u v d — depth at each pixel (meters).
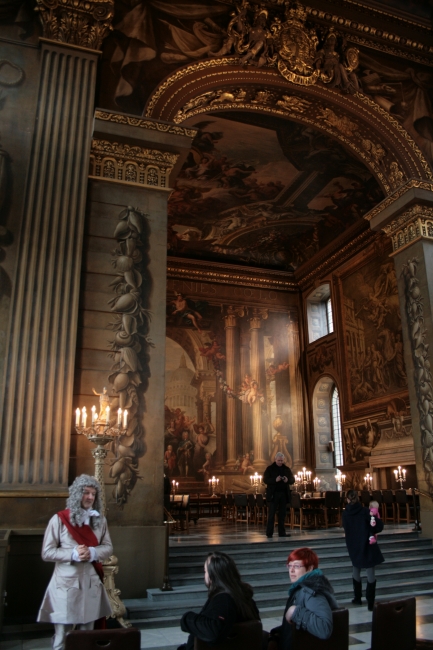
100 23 9.79
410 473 16.55
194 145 15.82
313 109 12.44
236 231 20.88
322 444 21.52
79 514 4.31
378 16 12.89
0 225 8.18
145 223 9.25
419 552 10.08
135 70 10.30
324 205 19.33
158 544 7.68
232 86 11.30
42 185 8.54
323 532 12.09
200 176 17.34
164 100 10.27
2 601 5.99
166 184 9.58
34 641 5.88
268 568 8.66
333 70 12.17
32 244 8.19
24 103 8.97
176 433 20.34
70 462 7.66
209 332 21.84
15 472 7.17
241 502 15.81
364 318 19.22
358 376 19.25
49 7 9.55
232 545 9.09
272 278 23.28
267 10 12.00
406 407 16.66
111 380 8.19
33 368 7.63
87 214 8.93
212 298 22.27
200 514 20.03
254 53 11.38
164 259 9.16
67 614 4.04
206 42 11.18
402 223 12.44
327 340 21.50
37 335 7.79
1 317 7.77
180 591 7.27
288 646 3.38
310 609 3.31
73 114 9.10
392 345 17.62
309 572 3.57
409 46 13.29
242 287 22.86
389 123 12.52
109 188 9.21
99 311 8.46
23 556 6.80
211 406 21.06
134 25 10.60
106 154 9.34
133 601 7.11
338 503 13.54
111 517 7.61
